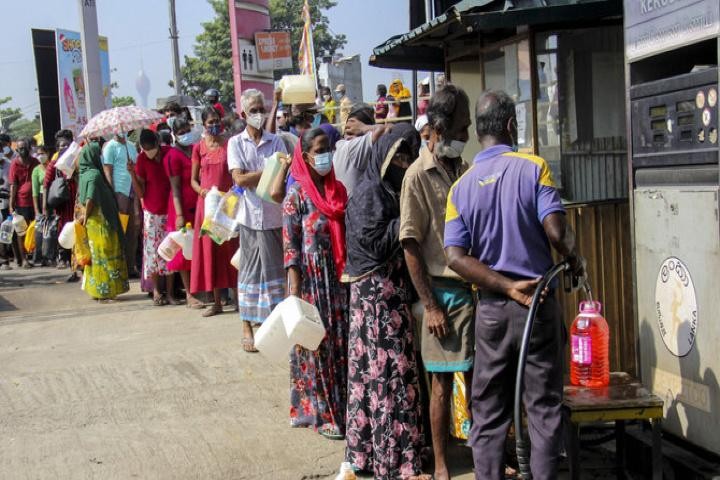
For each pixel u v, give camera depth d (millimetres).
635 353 4539
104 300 9586
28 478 4438
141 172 8805
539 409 3512
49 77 19609
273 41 14023
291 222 4754
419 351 4527
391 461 4230
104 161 10227
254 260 6379
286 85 6719
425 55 6434
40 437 4992
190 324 7867
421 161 3988
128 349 6973
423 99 7883
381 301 4234
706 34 3684
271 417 5238
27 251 13555
